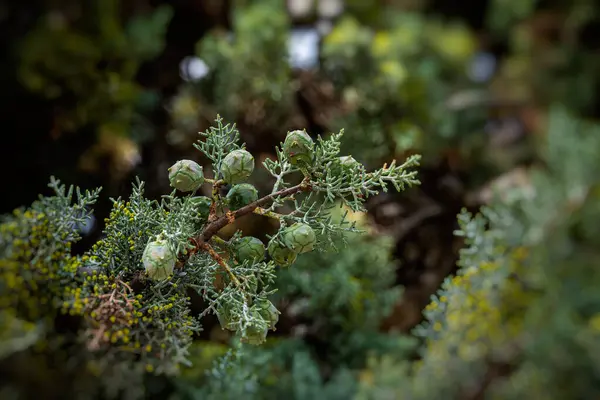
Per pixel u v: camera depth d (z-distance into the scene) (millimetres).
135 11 1347
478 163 1282
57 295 505
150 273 495
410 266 952
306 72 1214
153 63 1312
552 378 495
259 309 535
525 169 1283
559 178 602
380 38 1308
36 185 1092
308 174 537
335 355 744
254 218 866
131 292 517
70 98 1156
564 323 509
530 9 1772
